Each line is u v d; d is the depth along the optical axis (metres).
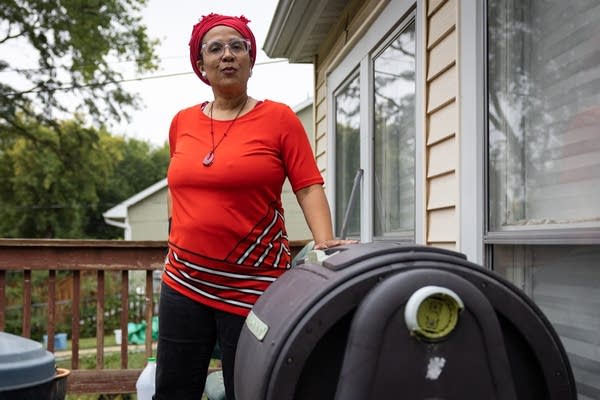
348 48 4.64
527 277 2.09
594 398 1.74
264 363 1.23
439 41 2.87
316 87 6.10
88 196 23.84
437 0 2.88
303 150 1.91
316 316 1.20
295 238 15.05
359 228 4.46
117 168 36.69
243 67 1.90
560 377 1.27
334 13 5.00
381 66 3.95
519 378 1.28
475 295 1.19
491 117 2.36
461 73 2.57
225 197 1.82
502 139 2.27
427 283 1.18
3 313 3.57
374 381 1.15
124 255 3.74
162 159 39.97
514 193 2.18
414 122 3.29
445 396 1.16
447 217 2.77
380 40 3.87
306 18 5.16
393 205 3.69
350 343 1.18
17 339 1.58
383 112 3.91
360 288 1.21
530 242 1.96
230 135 1.87
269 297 1.46
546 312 1.97
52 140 20.67
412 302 1.15
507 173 2.23
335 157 5.30
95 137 21.05
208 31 1.91
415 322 1.14
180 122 2.02
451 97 2.70
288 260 1.96
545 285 1.98
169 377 1.93
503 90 2.27
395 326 1.16
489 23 2.37
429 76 2.98
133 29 19.72
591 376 1.75
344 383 1.17
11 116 19.08
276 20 5.43
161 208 21.09
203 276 1.85
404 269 1.22
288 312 1.27
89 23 18.88
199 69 2.03
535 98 2.05
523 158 2.12
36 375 1.50
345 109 4.97
